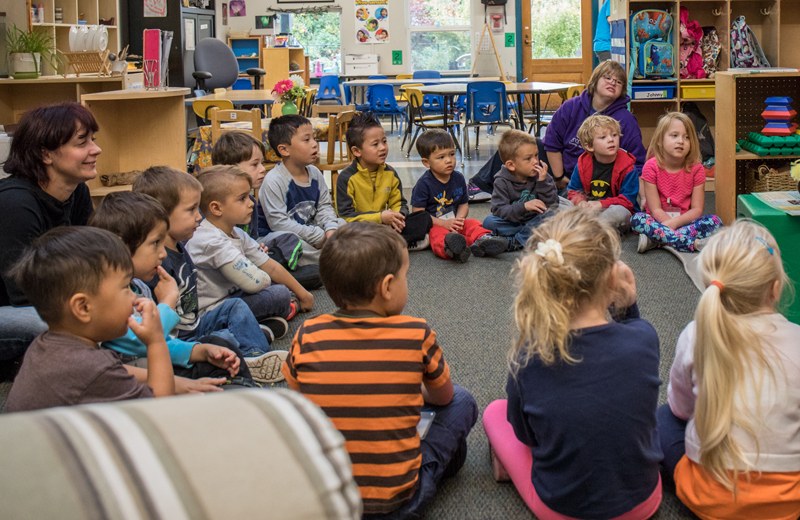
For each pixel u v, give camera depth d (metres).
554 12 13.01
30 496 0.48
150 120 4.18
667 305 3.32
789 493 1.62
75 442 0.51
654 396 1.67
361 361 1.69
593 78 5.05
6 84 5.02
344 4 13.13
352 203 4.29
